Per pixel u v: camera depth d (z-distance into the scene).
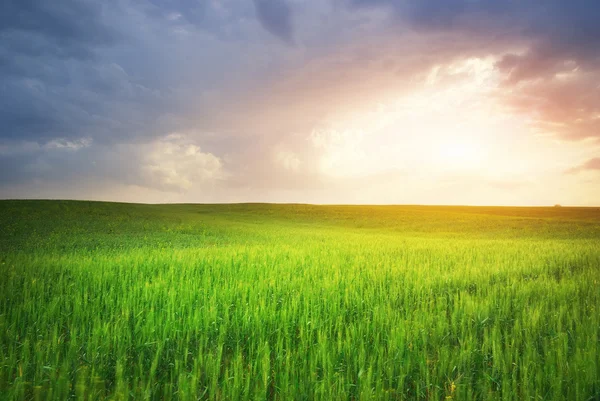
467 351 5.32
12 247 19.39
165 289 8.65
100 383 4.54
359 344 5.81
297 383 4.55
